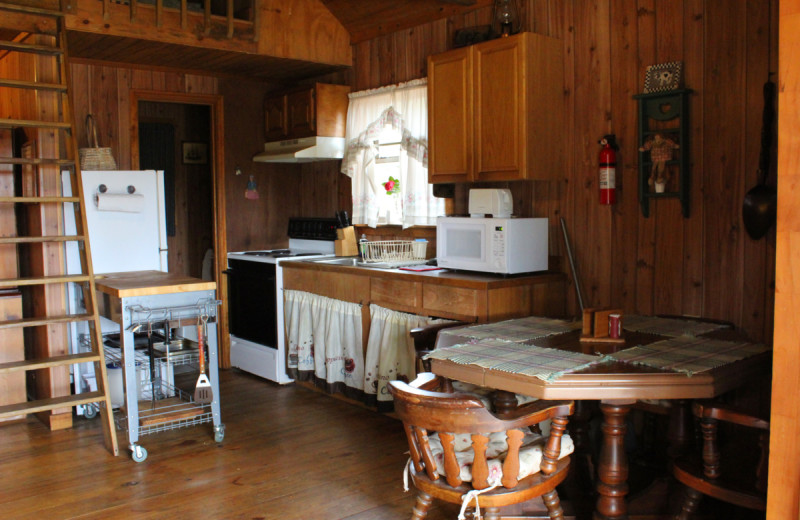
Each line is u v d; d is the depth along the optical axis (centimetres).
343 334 446
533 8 390
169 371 452
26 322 362
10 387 423
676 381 218
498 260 366
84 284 398
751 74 298
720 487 212
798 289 170
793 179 169
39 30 399
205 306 383
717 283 315
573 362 235
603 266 364
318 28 497
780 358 174
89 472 343
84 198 414
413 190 453
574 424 312
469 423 205
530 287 369
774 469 177
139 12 421
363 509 300
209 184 705
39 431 407
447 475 216
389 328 407
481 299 352
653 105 332
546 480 220
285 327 497
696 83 318
